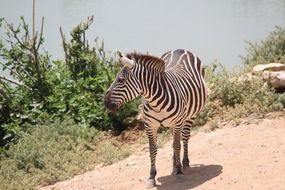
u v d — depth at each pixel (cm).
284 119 2677
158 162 2442
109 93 1900
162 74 1977
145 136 2919
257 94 2902
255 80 3022
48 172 2581
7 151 2798
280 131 2517
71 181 2472
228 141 2506
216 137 2611
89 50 3481
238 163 2164
